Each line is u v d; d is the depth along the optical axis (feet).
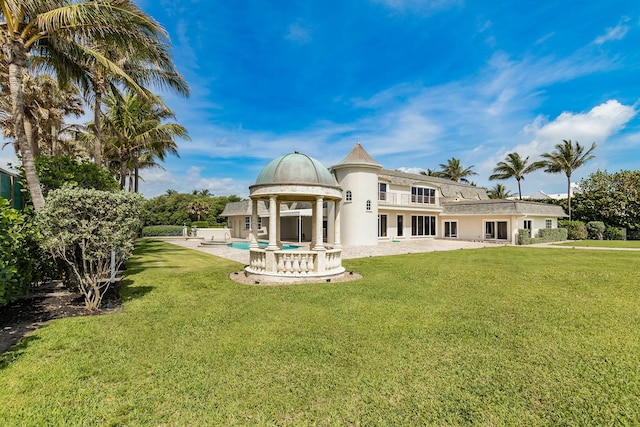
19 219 21.57
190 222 184.55
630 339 17.52
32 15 28.86
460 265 47.50
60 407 11.16
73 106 80.69
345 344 16.85
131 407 11.19
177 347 16.48
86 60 38.22
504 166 160.56
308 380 13.08
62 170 36.01
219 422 10.40
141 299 26.91
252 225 40.52
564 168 134.82
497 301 25.93
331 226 91.56
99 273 24.56
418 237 112.57
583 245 90.94
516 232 96.43
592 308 23.81
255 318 21.44
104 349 16.20
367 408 11.19
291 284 33.50
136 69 59.88
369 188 88.99
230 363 14.62
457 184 137.18
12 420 10.36
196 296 28.02
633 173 120.16
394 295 28.04
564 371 13.85
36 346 16.51
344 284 33.27
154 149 92.22
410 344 16.85
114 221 23.85
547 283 33.45
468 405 11.36
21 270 24.48
